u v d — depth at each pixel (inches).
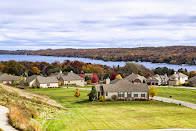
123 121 1493.6
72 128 1257.4
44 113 1525.6
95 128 1278.3
